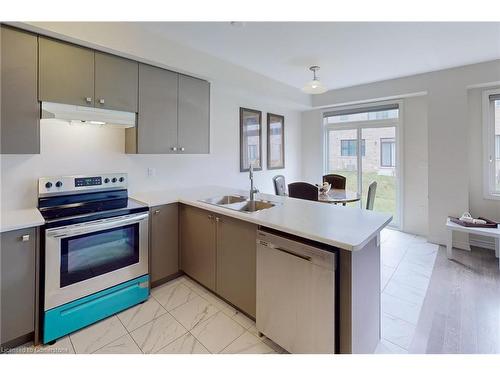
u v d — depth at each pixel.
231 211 2.06
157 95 2.57
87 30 2.01
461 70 3.51
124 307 2.19
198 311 2.19
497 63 3.27
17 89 1.78
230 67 3.29
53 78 1.92
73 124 2.39
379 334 1.81
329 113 5.25
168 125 2.68
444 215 3.74
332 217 1.85
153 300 2.35
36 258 1.76
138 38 2.32
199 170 3.58
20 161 2.11
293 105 4.89
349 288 1.39
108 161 2.63
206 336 1.89
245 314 2.13
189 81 2.88
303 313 1.54
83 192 2.42
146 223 2.35
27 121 1.82
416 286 2.61
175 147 2.75
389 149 4.63
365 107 4.75
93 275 2.00
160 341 1.83
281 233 1.70
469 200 3.78
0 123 1.73
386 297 2.41
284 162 5.20
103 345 1.79
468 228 3.14
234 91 3.81
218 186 3.54
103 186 2.55
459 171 3.59
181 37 2.57
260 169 4.62
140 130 2.45
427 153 4.09
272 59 3.21
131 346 1.78
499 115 3.54
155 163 3.05
